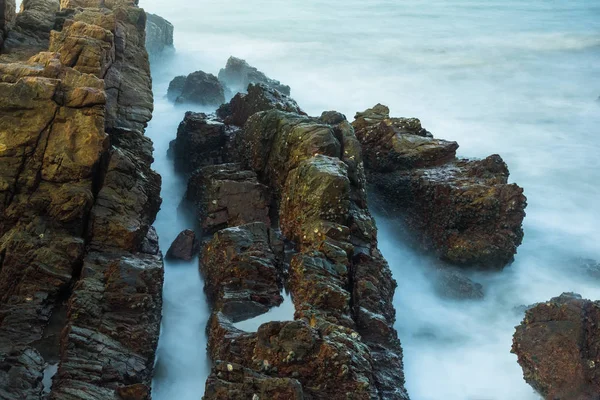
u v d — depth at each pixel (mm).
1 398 14617
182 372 18609
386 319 18953
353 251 19969
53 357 16953
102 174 21406
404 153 26859
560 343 17328
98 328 17219
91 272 18781
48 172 20047
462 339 21219
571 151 39562
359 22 79062
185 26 71562
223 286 19562
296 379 15266
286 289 19625
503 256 23812
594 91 53406
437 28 77125
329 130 23844
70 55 23375
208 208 23766
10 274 18469
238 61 44156
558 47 67875
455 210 23953
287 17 79750
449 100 50406
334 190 20703
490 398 18438
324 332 16578
